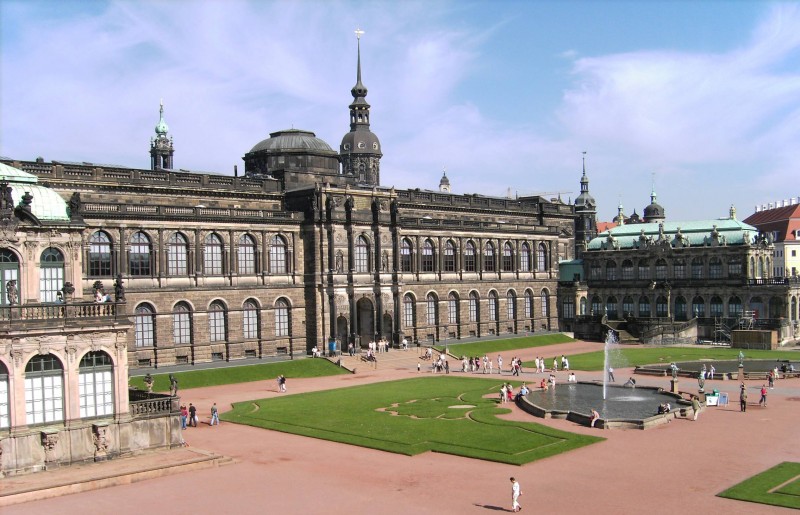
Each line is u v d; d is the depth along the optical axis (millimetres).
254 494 52219
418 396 90625
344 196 131250
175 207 111500
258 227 121375
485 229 156500
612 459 60156
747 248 155000
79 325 59188
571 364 121000
